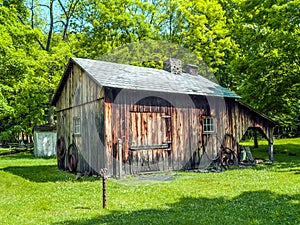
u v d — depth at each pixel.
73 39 31.30
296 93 20.70
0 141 44.56
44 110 33.69
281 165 16.27
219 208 7.62
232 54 27.91
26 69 19.58
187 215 7.02
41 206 8.53
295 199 8.27
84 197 9.39
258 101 21.72
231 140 17.20
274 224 6.12
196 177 12.73
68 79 16.12
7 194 10.52
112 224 6.43
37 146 27.00
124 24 28.44
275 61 19.81
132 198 9.06
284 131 35.88
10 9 21.44
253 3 21.48
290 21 18.30
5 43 18.38
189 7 27.70
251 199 8.48
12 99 28.62
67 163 16.30
